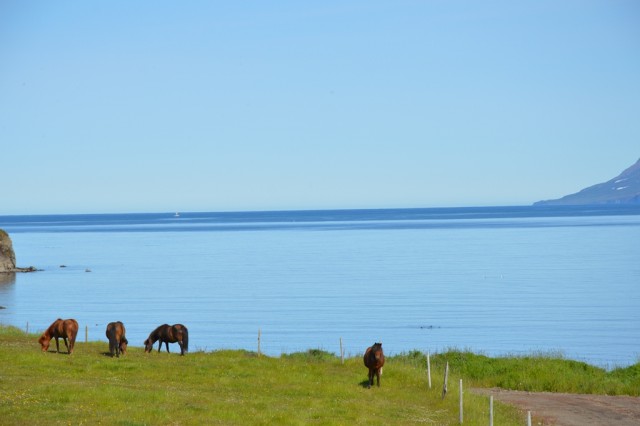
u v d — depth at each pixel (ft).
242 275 461.37
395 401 108.99
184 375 118.01
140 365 123.54
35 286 412.36
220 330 262.88
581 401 119.55
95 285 413.80
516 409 110.93
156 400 97.25
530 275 436.76
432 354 162.91
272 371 126.52
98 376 112.78
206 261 568.82
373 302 335.67
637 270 453.58
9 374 108.37
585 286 380.58
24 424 80.59
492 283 401.29
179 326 145.18
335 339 243.81
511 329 261.24
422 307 318.24
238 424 86.84
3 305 334.24
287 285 405.39
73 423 82.38
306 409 97.86
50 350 135.95
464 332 256.11
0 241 490.90
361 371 132.87
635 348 224.33
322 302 337.31
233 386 112.57
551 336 246.68
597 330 256.52
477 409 105.50
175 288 396.16
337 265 521.24
